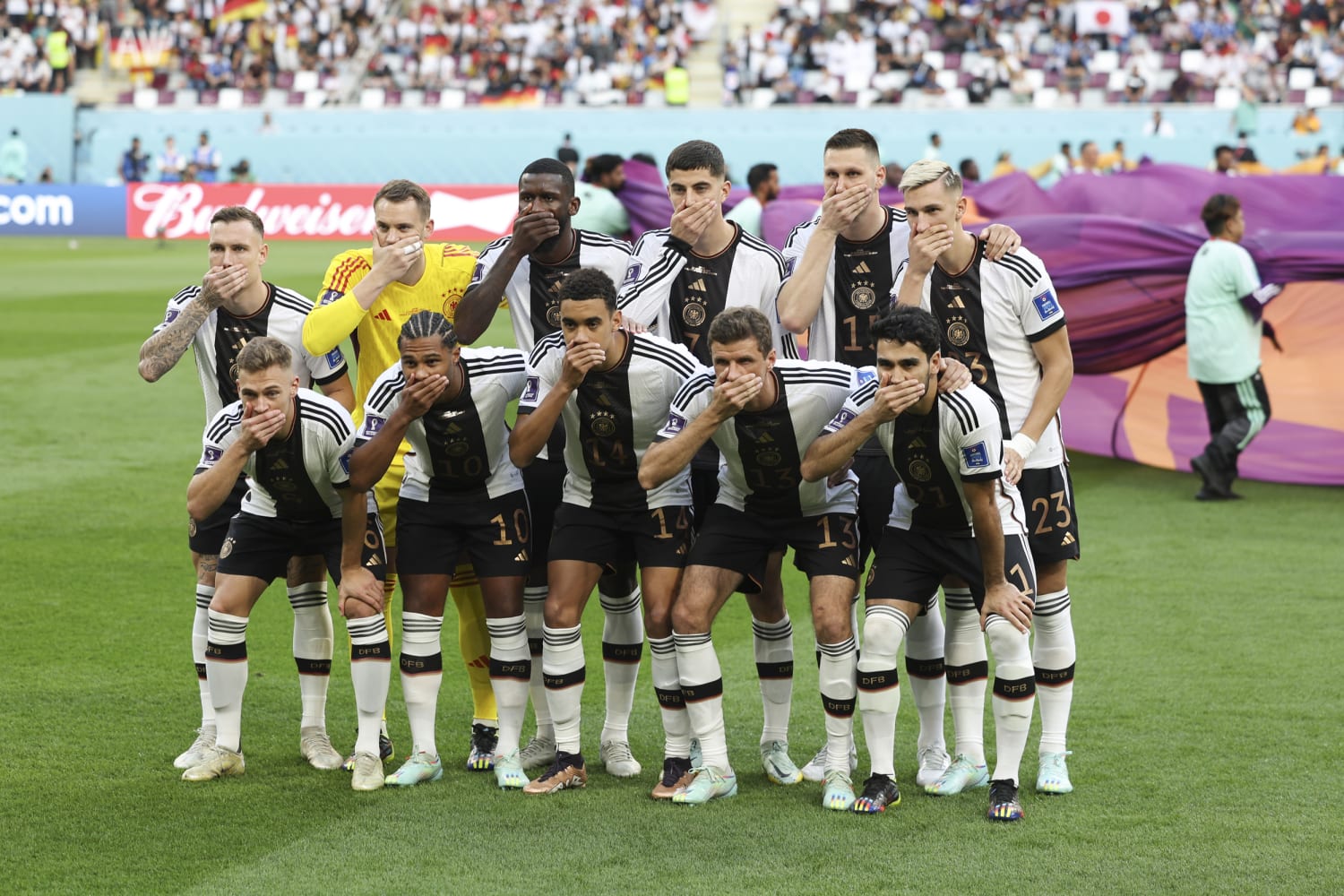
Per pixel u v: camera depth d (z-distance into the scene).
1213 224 13.32
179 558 11.19
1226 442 13.42
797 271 7.15
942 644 6.99
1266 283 13.45
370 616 6.75
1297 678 8.35
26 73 51.56
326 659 7.22
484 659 7.23
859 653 7.07
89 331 24.62
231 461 6.41
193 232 41.84
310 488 6.67
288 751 7.32
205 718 7.27
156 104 51.41
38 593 10.16
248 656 8.89
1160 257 13.89
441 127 48.91
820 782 6.95
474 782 6.91
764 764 7.04
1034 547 6.81
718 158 7.03
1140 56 47.59
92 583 10.45
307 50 52.19
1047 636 6.80
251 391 6.30
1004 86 47.00
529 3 52.72
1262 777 6.82
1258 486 14.37
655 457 6.32
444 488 6.81
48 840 6.04
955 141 45.06
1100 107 45.72
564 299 6.30
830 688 6.57
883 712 6.49
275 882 5.63
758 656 7.03
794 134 46.31
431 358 6.21
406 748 7.46
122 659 8.72
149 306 28.08
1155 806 6.48
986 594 6.34
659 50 50.72
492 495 6.84
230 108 50.34
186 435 16.41
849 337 7.43
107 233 42.28
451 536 6.86
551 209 7.17
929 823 6.33
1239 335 13.31
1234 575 10.83
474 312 7.19
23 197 42.41
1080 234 14.22
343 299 7.07
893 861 5.86
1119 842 6.05
